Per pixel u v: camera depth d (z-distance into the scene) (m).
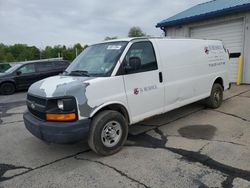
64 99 3.88
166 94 5.30
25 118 4.50
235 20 11.41
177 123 5.98
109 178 3.63
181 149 4.49
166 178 3.54
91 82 4.10
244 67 11.21
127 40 4.83
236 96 8.59
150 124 5.98
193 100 6.13
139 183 3.46
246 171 3.62
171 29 14.30
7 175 3.89
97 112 4.26
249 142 4.64
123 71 4.52
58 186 3.50
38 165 4.19
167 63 5.32
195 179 3.48
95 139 4.16
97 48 5.20
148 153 4.39
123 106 4.54
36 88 4.43
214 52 6.85
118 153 4.45
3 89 12.91
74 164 4.14
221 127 5.55
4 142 5.36
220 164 3.86
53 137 3.91
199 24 12.77
